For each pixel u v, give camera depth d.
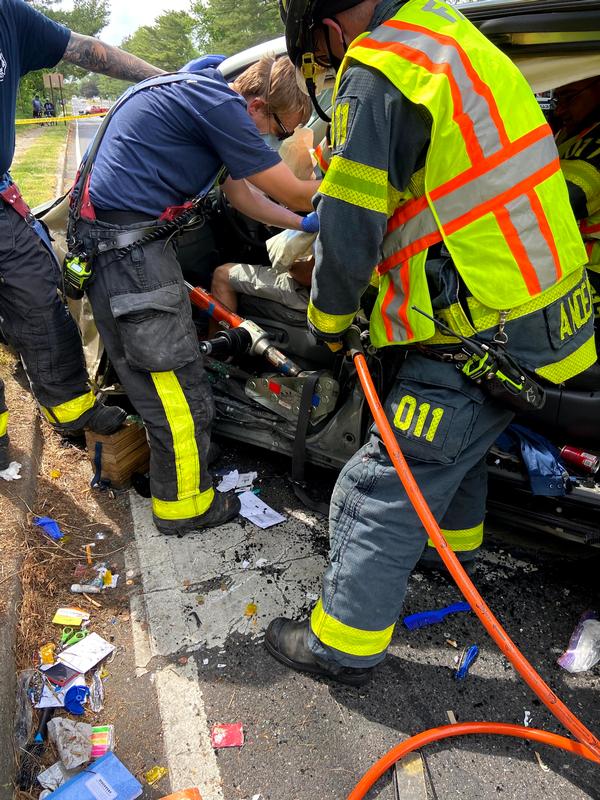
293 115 2.38
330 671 1.89
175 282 2.22
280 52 2.95
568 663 2.04
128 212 2.10
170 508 2.47
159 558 2.42
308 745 1.76
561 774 1.71
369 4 1.45
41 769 1.67
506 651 1.50
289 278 2.66
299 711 1.86
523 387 1.54
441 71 1.33
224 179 2.29
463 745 1.77
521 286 1.45
